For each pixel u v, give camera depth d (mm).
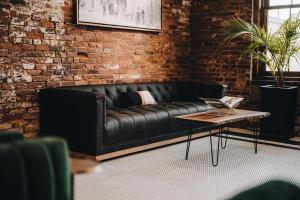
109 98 5285
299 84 6016
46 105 4629
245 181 3764
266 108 5902
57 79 5039
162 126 4973
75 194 3324
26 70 4668
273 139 5785
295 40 5859
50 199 1292
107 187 3531
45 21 4832
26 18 4621
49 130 4621
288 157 4750
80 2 5176
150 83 6094
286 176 3945
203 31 7121
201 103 5848
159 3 6473
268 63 5992
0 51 4395
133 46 6125
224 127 6594
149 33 6406
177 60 7051
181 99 6449
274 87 5820
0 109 4441
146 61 6395
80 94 4227
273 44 5824
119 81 5941
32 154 1269
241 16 6656
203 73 7176
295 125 6086
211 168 4203
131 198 3252
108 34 5688
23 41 4609
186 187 3561
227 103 4625
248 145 5383
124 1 5832
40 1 4750
